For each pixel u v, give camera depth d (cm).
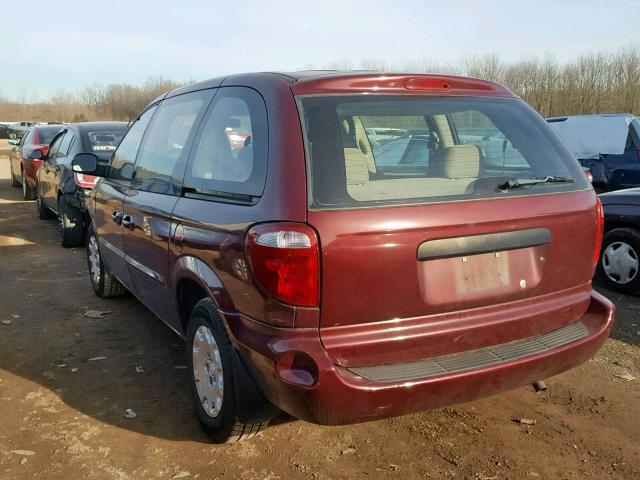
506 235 280
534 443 323
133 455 312
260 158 276
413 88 300
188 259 322
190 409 361
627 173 1109
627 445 321
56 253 777
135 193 422
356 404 247
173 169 368
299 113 270
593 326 312
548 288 301
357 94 285
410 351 264
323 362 245
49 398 373
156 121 433
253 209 266
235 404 290
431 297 266
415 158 288
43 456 310
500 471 298
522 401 369
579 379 399
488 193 281
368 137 279
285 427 338
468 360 271
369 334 257
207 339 316
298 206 250
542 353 283
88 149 794
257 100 295
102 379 400
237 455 312
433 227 261
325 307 249
